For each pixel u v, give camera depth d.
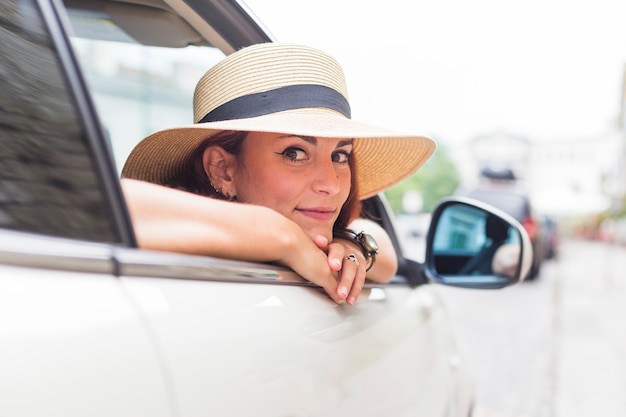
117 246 0.70
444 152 64.19
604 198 47.19
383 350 1.29
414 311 1.65
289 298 0.99
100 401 0.58
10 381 0.52
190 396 0.69
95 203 0.69
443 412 1.68
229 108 1.19
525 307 9.29
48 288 0.60
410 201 31.00
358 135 1.11
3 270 0.58
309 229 1.23
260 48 1.20
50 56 0.70
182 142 1.24
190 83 2.06
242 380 0.78
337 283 1.12
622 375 5.34
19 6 0.71
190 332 0.73
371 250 1.27
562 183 74.31
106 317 0.63
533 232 12.16
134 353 0.64
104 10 1.67
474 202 1.84
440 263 2.00
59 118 0.69
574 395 4.77
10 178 0.63
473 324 7.73
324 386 0.98
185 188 1.33
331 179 1.21
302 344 0.95
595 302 10.04
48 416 0.54
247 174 1.23
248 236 0.93
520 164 74.38
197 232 0.85
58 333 0.58
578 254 28.09
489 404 4.49
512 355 6.06
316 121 1.13
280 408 0.85
